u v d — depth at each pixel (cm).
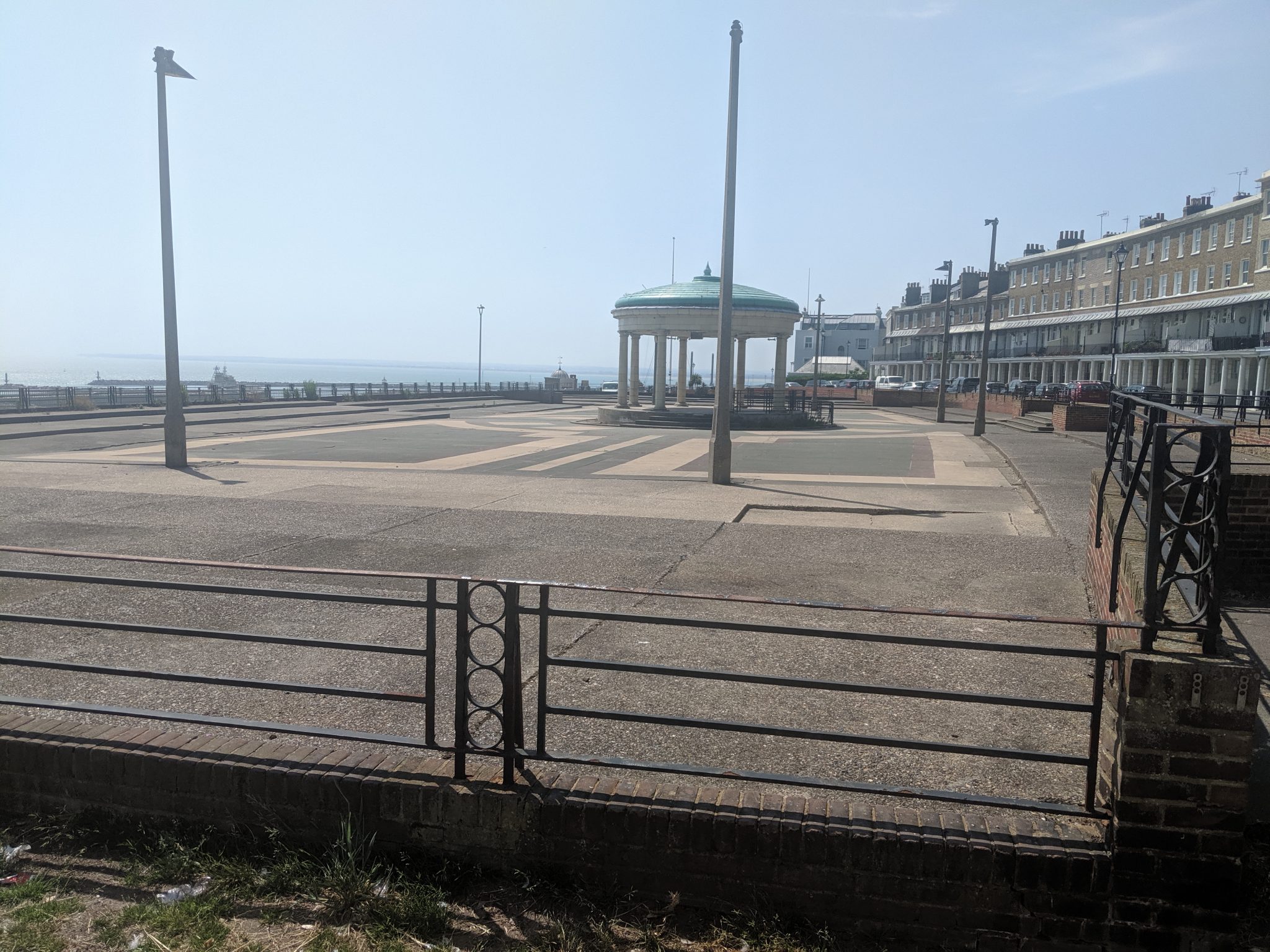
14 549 423
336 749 447
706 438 2973
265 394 5259
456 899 366
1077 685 573
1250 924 337
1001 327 8844
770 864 359
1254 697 318
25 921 342
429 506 1317
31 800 423
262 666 598
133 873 380
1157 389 3275
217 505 1315
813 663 616
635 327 4062
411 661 613
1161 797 329
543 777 396
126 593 784
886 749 467
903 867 349
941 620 726
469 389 7006
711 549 1013
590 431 3300
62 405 3753
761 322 3978
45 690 544
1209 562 329
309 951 331
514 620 385
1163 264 6469
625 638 670
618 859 371
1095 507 796
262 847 394
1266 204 5353
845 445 2652
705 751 460
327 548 1009
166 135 1728
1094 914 337
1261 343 5281
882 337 13888
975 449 2469
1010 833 353
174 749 416
